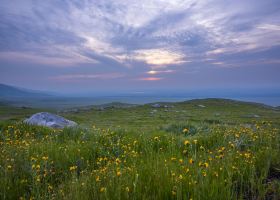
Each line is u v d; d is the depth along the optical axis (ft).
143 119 154.61
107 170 15.89
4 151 21.44
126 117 174.40
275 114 191.62
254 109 239.91
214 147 23.39
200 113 196.03
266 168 14.67
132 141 26.35
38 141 28.96
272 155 16.87
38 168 16.47
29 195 14.14
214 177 13.28
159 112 209.97
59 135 33.01
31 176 16.16
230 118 147.33
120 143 25.26
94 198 12.21
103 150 22.72
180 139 26.78
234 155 16.99
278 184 12.63
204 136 27.71
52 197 12.98
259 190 12.14
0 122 39.19
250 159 16.34
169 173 14.61
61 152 21.94
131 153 20.88
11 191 14.37
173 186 12.50
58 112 249.34
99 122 137.59
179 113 198.18
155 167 15.74
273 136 23.66
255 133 25.04
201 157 17.76
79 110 260.62
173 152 21.52
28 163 17.85
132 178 13.80
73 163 19.47
